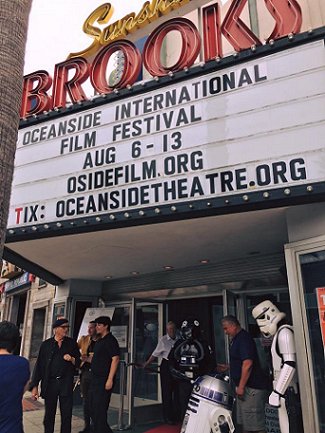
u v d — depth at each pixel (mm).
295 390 4172
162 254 6887
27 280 15125
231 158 4449
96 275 8953
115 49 5820
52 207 5469
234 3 5004
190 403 4664
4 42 3174
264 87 4480
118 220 4930
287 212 4750
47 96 6121
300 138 4148
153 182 4836
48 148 5766
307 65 4320
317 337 4164
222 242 6098
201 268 7852
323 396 4012
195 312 8266
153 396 7777
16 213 5742
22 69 3268
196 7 6988
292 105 4277
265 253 6863
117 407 8039
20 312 18422
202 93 4848
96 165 5297
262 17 6480
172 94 5047
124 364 7445
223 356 7746
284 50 4504
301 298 4363
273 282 6812
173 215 4637
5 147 2932
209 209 4441
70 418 5461
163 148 4895
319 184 3938
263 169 4246
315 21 5598
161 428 6777
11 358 3096
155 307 8523
